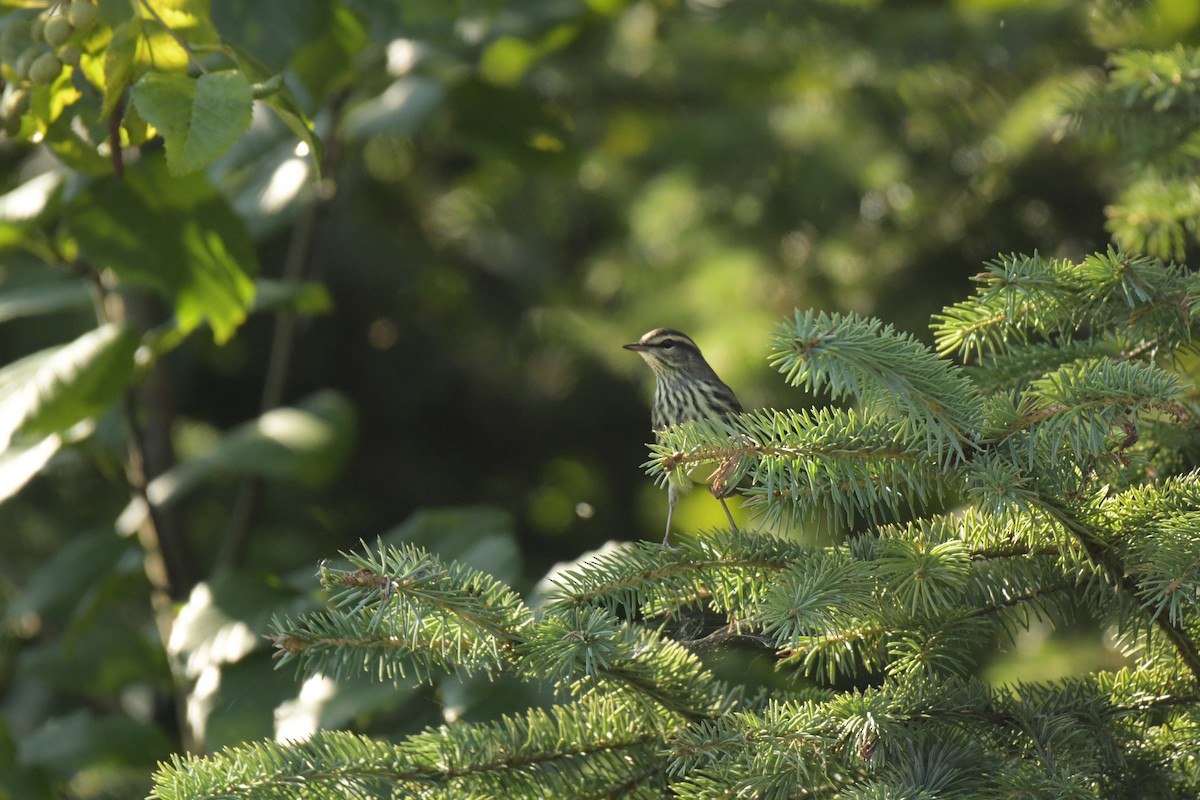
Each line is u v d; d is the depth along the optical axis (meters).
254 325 17.75
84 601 11.55
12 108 6.16
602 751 5.39
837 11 14.55
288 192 10.55
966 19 13.85
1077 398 4.99
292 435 11.47
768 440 5.23
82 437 11.34
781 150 15.52
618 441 18.88
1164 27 10.98
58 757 10.91
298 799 5.07
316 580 9.27
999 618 5.46
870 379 5.02
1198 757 5.27
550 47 13.48
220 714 8.30
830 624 5.13
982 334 6.03
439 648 5.24
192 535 15.77
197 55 6.36
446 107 12.76
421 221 19.02
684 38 16.80
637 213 16.73
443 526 9.70
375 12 9.78
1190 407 5.93
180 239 9.67
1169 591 4.79
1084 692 5.47
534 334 18.52
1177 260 8.37
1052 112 7.68
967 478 5.02
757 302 15.02
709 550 5.45
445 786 5.21
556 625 5.10
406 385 18.52
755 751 5.04
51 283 12.35
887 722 4.99
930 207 14.60
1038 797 4.67
